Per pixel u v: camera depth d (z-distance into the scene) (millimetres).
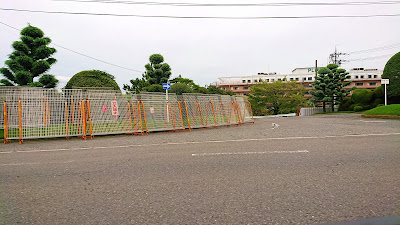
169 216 2873
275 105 44062
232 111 18203
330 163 4973
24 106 10711
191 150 6961
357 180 3912
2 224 2781
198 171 4664
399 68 25250
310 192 3467
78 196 3576
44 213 3045
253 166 4898
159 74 22938
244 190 3611
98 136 11977
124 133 12711
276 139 8703
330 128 11727
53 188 3961
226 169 4742
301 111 40219
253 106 43938
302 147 6848
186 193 3564
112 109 12180
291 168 4680
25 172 5020
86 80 16062
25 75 14992
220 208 3045
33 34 15977
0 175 4820
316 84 37344
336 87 36250
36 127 10852
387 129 10422
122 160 5891
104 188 3885
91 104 11656
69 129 11352
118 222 2764
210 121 16219
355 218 2695
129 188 3850
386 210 2861
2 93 10586
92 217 2906
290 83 43844
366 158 5320
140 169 4957
